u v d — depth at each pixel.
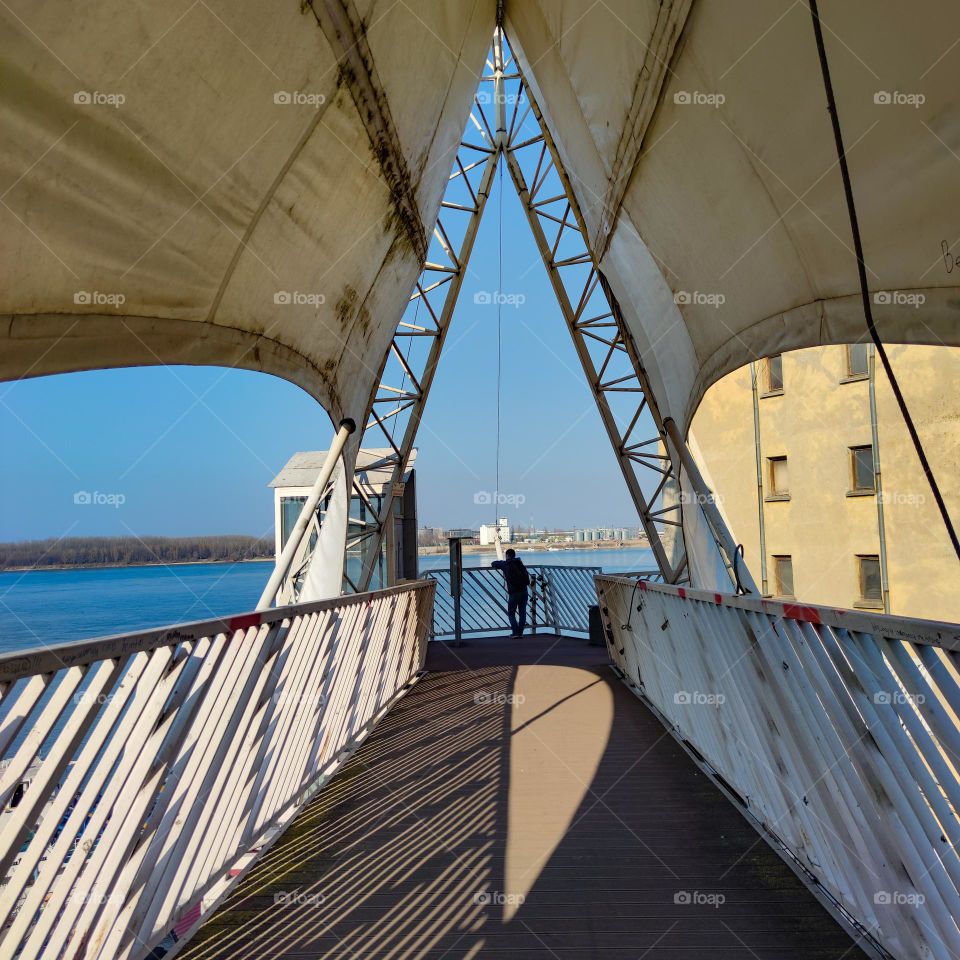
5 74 2.44
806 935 2.64
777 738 3.25
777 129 3.32
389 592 6.65
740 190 3.91
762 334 4.55
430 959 2.55
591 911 2.89
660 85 4.28
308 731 4.23
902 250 2.83
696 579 8.01
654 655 6.53
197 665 2.59
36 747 1.71
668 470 9.30
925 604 16.44
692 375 6.57
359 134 4.98
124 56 2.79
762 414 20.64
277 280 4.86
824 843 2.87
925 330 2.75
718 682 4.27
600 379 10.04
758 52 3.19
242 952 2.62
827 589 18.58
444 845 3.62
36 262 2.88
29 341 2.99
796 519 19.56
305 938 2.71
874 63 2.54
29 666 1.62
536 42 6.93
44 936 1.89
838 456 18.38
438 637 13.59
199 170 3.56
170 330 4.02
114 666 1.98
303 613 3.90
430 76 6.02
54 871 1.89
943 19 2.20
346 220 5.49
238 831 3.21
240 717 3.12
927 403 16.55
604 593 9.35
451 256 10.65
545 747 5.52
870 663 2.15
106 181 3.05
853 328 3.43
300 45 3.80
